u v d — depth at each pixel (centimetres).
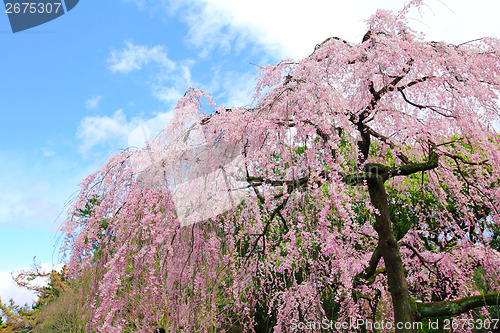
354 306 399
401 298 339
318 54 356
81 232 302
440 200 515
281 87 349
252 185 338
